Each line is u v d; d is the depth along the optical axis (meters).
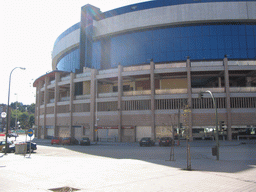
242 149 27.11
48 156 20.73
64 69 65.75
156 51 47.69
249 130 39.44
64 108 51.34
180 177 10.42
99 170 12.23
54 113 52.91
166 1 47.47
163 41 47.53
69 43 60.12
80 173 11.30
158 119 40.56
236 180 9.86
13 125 132.38
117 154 22.72
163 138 33.81
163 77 45.19
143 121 41.44
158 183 9.12
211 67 39.72
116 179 9.91
